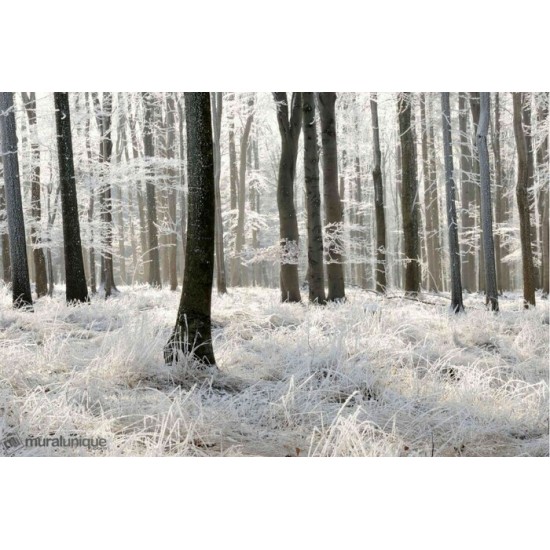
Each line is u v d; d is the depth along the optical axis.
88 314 9.97
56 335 8.06
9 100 11.02
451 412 5.68
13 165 11.04
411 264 14.70
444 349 8.54
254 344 8.30
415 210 14.77
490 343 9.52
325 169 13.52
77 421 4.91
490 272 12.38
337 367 6.61
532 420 5.66
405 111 14.82
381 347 7.57
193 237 6.72
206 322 6.75
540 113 18.42
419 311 11.90
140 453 4.47
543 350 9.12
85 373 5.94
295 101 13.59
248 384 6.36
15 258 10.95
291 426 5.29
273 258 13.47
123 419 5.09
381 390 6.28
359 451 4.63
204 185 6.67
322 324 9.70
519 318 11.17
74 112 16.16
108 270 16.66
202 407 5.27
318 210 13.03
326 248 13.50
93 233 16.75
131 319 9.06
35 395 5.37
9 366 6.08
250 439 4.95
